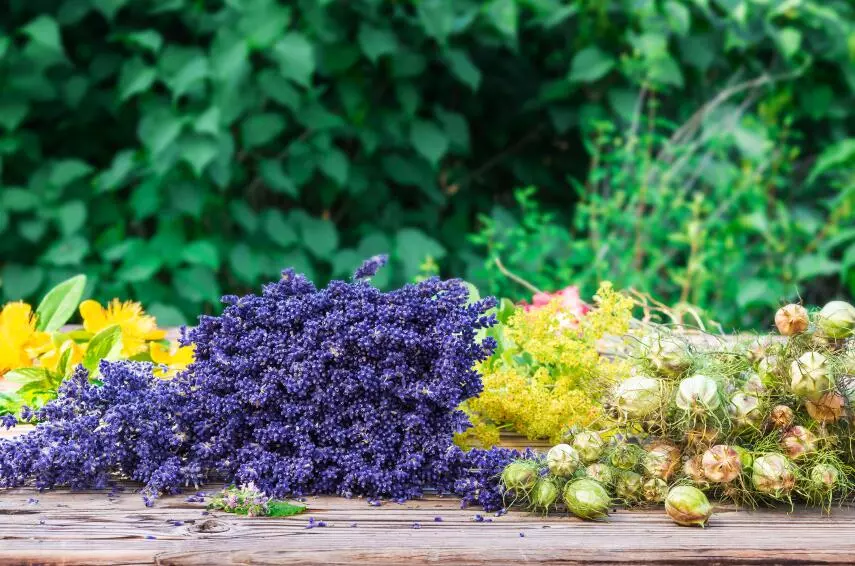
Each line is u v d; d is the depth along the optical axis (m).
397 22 2.95
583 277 2.88
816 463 1.04
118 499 1.03
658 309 1.45
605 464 1.04
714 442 1.03
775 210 3.26
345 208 3.22
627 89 3.13
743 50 3.18
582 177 3.47
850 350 1.05
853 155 3.08
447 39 3.03
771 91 3.21
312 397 1.07
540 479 1.01
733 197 2.96
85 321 1.49
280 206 3.20
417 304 1.10
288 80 2.79
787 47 3.01
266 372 1.07
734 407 1.02
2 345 1.45
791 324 1.03
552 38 3.25
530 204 2.95
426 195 3.31
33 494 1.04
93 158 3.10
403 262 3.05
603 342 1.56
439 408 1.08
